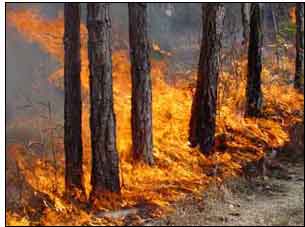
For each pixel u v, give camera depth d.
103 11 9.39
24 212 8.56
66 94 9.80
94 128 9.58
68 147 9.78
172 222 8.96
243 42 19.31
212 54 13.42
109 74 9.55
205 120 13.41
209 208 9.90
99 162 9.54
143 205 9.62
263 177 12.74
